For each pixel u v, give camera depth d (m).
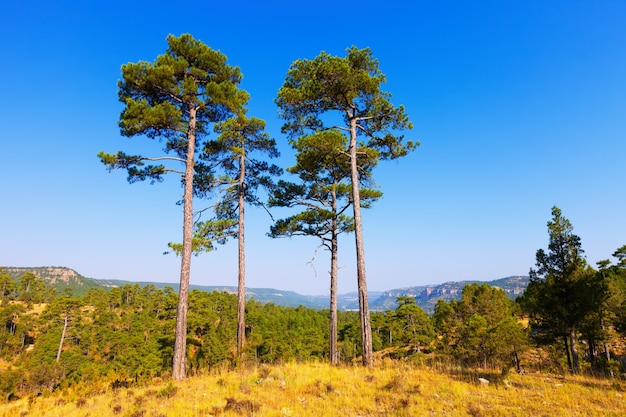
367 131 15.04
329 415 6.29
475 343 21.69
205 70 14.03
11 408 9.27
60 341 67.25
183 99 13.43
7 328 85.50
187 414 6.70
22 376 48.84
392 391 7.96
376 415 6.30
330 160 15.43
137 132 12.77
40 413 8.44
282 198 18.19
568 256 18.11
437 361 12.40
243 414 6.47
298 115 14.38
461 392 7.80
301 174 18.09
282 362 12.88
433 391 7.92
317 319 81.88
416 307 49.31
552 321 18.36
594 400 7.17
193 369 13.10
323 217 17.25
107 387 10.96
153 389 9.64
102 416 7.22
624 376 10.43
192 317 59.91
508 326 22.14
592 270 19.75
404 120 14.05
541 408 6.57
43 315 71.94
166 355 48.16
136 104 12.02
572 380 9.57
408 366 11.34
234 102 13.80
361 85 13.10
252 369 11.25
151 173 13.45
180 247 15.98
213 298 83.81
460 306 38.78
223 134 17.05
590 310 16.83
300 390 8.17
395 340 48.81
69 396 9.96
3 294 107.94
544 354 27.56
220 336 59.81
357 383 8.81
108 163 12.62
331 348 16.69
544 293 18.27
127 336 61.91
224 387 8.98
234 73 14.34
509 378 9.59
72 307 72.75
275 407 6.89
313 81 13.30
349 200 18.27
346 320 91.62
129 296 106.38
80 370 47.09
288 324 75.00
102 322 72.38
